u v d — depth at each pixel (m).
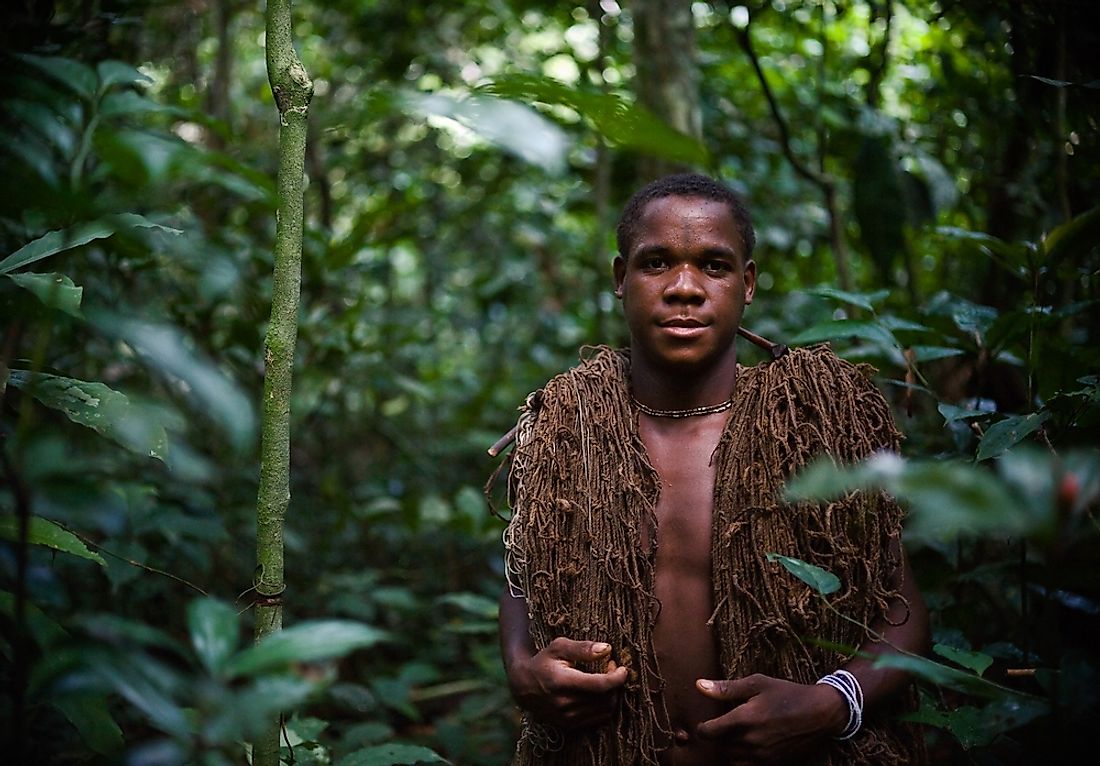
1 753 0.93
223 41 3.66
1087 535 1.13
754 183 3.49
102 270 2.30
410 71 4.12
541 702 1.48
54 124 1.28
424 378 4.31
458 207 4.29
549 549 1.56
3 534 1.21
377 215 2.65
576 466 1.58
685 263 1.57
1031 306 1.82
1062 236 1.70
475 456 3.95
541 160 0.76
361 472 4.16
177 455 1.10
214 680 0.83
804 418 1.57
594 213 4.20
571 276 4.61
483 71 4.23
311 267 2.66
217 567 2.76
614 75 3.79
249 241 2.71
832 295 1.91
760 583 1.51
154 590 2.38
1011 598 2.22
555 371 4.11
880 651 1.51
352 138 3.77
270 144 3.58
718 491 1.56
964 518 0.80
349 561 3.37
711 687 1.42
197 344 2.62
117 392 1.23
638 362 1.67
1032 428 1.50
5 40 1.58
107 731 1.18
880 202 2.35
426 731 2.63
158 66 3.75
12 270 1.26
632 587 1.53
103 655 0.84
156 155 0.93
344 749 2.11
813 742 1.42
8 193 0.93
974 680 1.14
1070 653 1.25
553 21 4.11
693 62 2.91
